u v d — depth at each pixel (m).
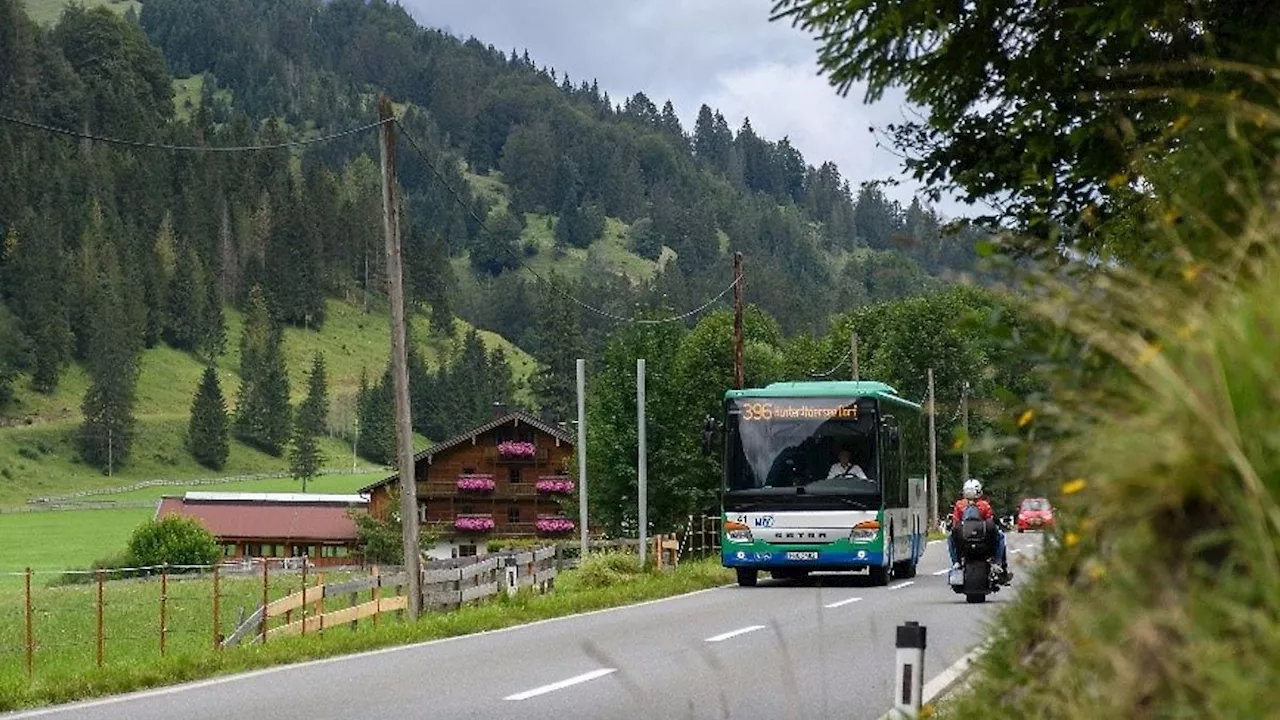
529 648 18.62
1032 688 5.49
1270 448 3.54
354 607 23.84
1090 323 4.73
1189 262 4.52
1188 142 5.84
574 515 90.81
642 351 77.12
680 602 26.88
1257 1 7.39
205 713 12.88
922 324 91.06
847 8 8.24
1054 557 6.09
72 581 93.81
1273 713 3.22
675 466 75.62
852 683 14.15
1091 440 4.26
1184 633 3.69
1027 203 9.00
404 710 12.79
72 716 12.98
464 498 113.38
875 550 29.56
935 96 8.59
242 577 76.94
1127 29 7.50
